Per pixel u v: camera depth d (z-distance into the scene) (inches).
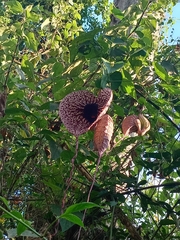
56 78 86.0
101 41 87.9
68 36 129.0
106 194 87.7
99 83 78.2
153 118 94.9
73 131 62.9
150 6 99.7
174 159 91.2
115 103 96.6
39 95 103.0
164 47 111.4
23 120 82.7
